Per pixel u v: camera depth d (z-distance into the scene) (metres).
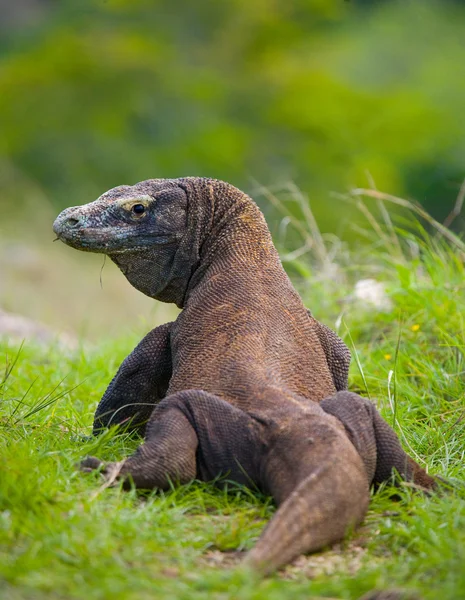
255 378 9.53
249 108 49.47
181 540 8.34
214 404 9.32
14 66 48.94
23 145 43.25
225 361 9.83
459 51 51.25
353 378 14.11
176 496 9.17
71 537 7.93
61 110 45.66
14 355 16.50
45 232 37.41
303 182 43.09
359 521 8.54
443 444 11.56
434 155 44.19
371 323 15.94
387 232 19.88
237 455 9.12
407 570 7.88
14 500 8.43
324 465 8.30
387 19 53.41
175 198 11.12
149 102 47.09
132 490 9.04
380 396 13.38
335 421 9.20
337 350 10.95
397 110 47.44
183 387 9.91
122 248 11.02
